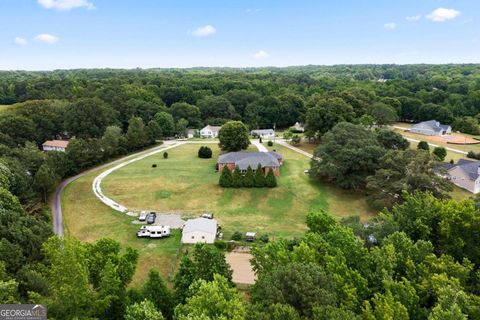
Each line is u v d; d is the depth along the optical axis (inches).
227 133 3041.3
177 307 860.0
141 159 3009.4
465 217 1090.7
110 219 1840.6
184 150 3351.4
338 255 940.0
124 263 1040.2
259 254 1088.2
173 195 2172.7
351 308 804.0
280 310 715.4
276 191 2214.6
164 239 1626.5
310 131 3289.9
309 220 1275.8
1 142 2829.7
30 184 1984.5
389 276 881.5
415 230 1157.7
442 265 913.5
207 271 1056.2
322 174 2230.6
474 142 3371.1
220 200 2106.3
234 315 761.6
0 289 782.5
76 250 859.4
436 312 717.3
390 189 1872.5
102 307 840.9
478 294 903.1
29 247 1194.0
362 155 2110.0
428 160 1868.8
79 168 2623.0
